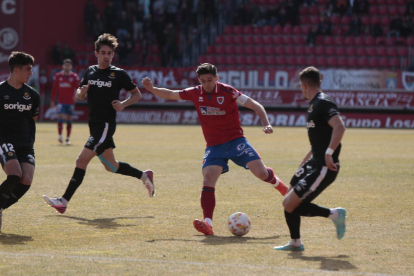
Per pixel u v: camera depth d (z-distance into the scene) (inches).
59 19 3951.8
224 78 3673.7
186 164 1512.1
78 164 851.4
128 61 3924.7
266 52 4124.0
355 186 1126.4
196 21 4234.7
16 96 729.6
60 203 820.0
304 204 631.8
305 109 3654.0
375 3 4377.5
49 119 3700.8
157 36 3969.0
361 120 3622.0
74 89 2096.5
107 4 4276.6
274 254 615.2
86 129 3038.9
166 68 3661.4
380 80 3590.1
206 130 790.5
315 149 626.8
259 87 3649.1
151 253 616.7
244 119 3686.0
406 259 594.6
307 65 4028.1
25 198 981.8
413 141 2372.0
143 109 3737.7
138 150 1904.5
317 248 642.2
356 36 4121.6
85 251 625.3
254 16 4254.4
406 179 1225.4
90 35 3986.2
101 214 849.5
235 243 668.1
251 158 784.3
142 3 4505.4
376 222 786.8
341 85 3609.7
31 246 645.3
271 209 888.3
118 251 625.6
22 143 748.0
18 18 3806.6
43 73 3661.4
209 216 734.5
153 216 836.0
